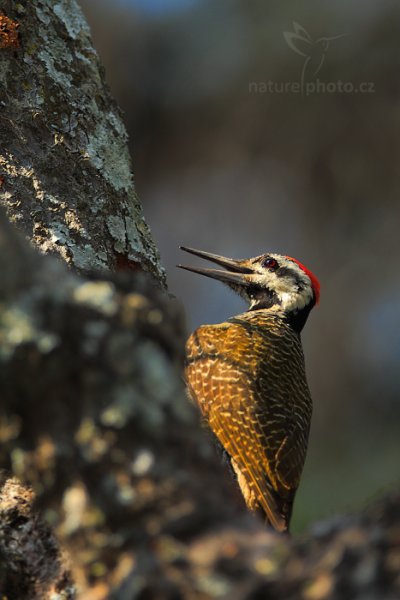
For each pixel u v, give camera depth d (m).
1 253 4.93
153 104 25.19
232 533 4.64
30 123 9.09
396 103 24.06
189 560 4.54
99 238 9.02
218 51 24.84
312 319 24.50
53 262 5.10
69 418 4.78
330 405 23.70
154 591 4.49
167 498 4.69
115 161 9.45
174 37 25.19
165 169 25.42
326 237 24.91
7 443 4.85
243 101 24.66
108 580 4.65
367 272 24.62
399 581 4.33
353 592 4.33
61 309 4.83
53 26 9.53
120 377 4.82
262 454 10.48
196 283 25.09
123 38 25.11
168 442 4.81
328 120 24.34
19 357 4.75
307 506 18.16
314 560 4.47
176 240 25.34
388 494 4.68
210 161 25.22
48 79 9.30
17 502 7.35
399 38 23.72
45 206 8.86
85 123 9.37
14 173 8.87
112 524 4.68
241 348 11.52
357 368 24.16
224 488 4.91
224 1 25.12
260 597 4.41
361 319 24.53
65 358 4.79
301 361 12.16
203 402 11.09
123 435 4.76
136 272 9.14
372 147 24.34
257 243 25.12
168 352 5.07
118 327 4.91
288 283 13.63
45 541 7.25
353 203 24.78
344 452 22.11
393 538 4.43
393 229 24.64
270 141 24.81
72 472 4.75
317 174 24.80
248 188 25.14
